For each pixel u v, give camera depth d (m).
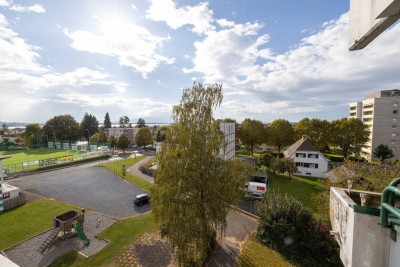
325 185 21.14
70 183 34.38
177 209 12.94
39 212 23.02
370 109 62.31
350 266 3.66
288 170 37.44
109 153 66.06
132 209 24.19
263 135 59.81
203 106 14.73
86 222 20.66
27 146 76.81
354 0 3.00
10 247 16.53
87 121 102.31
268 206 19.12
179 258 13.30
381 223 3.23
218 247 17.31
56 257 15.44
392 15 2.13
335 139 55.12
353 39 3.04
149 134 80.94
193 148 14.16
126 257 15.55
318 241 16.73
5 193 24.16
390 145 58.31
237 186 15.48
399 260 2.94
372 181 18.09
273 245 17.56
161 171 14.28
